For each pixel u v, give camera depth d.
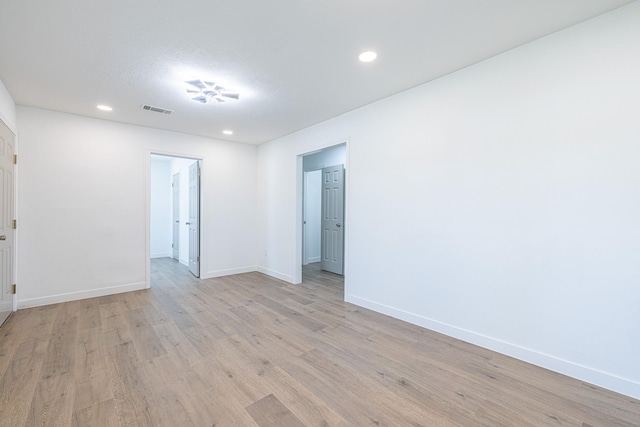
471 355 2.32
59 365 2.13
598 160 1.91
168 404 1.72
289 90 2.98
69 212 3.61
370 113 3.36
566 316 2.04
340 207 5.29
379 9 1.78
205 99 3.13
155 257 7.07
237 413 1.65
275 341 2.56
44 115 3.44
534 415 1.65
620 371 1.84
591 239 1.94
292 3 1.72
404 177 3.03
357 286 3.54
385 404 1.74
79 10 1.76
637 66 1.78
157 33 2.01
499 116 2.34
